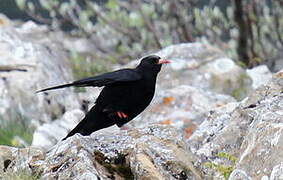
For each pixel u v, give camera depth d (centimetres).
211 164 948
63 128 1441
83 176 837
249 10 2266
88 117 1123
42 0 2402
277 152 851
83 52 2484
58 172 873
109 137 930
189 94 1498
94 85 1088
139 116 1467
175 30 2367
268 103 1023
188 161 902
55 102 1617
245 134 1020
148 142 910
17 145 1391
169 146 910
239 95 1722
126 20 2345
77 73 2158
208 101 1488
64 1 2812
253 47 2289
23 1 2416
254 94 1073
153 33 2369
